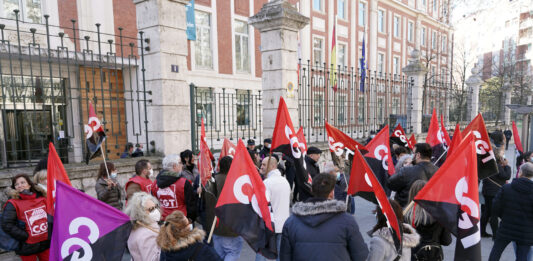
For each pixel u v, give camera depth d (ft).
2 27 15.01
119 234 8.79
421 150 13.65
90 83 35.68
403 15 98.53
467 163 9.43
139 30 19.42
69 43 36.09
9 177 14.43
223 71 55.42
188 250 8.24
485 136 14.80
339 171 18.21
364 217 21.50
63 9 35.78
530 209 12.04
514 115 70.44
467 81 52.65
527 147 31.83
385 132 16.99
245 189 10.34
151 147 19.71
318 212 7.72
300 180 13.99
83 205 8.48
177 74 19.52
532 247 12.49
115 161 17.76
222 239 12.14
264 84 23.75
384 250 8.52
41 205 11.28
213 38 53.83
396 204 9.16
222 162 13.34
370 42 86.12
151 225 9.36
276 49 22.82
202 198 13.70
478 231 9.23
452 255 15.55
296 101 24.08
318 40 72.28
